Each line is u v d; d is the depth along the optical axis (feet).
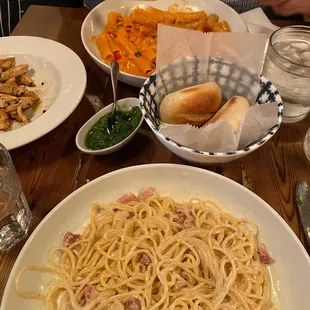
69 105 1.39
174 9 1.94
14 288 0.94
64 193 1.22
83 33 1.69
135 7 1.92
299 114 1.40
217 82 1.35
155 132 1.14
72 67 1.54
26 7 2.43
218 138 1.14
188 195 1.19
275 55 1.31
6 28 2.48
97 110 1.48
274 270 1.04
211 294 1.02
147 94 1.25
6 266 1.04
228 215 1.14
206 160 1.15
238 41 1.28
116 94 1.45
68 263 1.06
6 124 1.38
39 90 1.56
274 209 1.18
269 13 2.20
